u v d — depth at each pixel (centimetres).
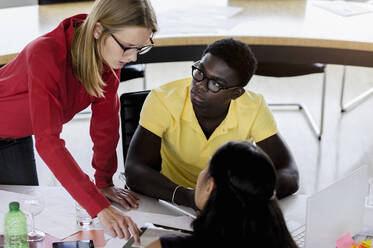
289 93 446
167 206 191
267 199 118
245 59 175
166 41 270
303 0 335
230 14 305
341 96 413
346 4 329
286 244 120
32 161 220
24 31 273
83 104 187
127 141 230
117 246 165
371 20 303
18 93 179
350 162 354
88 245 161
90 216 173
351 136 385
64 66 167
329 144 374
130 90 449
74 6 320
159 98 204
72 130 383
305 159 356
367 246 164
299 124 398
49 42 164
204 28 282
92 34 163
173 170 213
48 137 163
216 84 176
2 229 169
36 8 313
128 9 158
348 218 164
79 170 168
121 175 230
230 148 120
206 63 175
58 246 160
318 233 152
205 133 203
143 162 203
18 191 195
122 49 164
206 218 119
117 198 192
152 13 164
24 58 175
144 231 168
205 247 118
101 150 199
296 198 198
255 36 274
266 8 319
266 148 205
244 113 200
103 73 185
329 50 278
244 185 116
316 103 430
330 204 153
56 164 165
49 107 162
